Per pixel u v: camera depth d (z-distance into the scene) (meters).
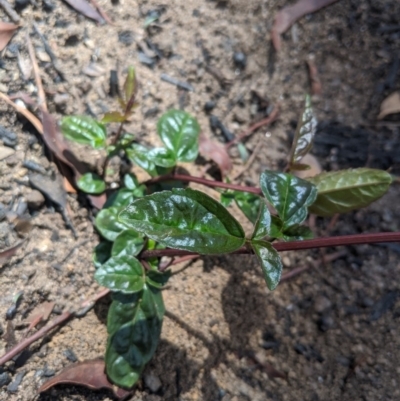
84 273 0.23
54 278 0.22
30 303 0.22
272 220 0.18
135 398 0.22
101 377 0.21
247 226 0.25
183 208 0.16
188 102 0.27
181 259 0.23
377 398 0.23
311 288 0.25
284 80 0.28
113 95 0.25
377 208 0.26
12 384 0.21
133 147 0.23
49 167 0.23
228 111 0.27
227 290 0.24
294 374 0.23
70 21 0.25
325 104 0.28
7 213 0.22
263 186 0.18
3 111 0.23
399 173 0.26
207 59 0.27
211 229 0.16
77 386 0.21
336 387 0.23
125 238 0.21
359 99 0.27
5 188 0.22
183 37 0.27
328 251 0.25
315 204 0.22
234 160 0.27
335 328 0.24
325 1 0.28
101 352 0.22
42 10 0.25
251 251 0.17
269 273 0.16
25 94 0.24
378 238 0.16
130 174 0.23
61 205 0.23
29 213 0.23
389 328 0.24
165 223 0.16
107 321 0.21
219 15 0.28
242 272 0.25
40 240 0.22
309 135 0.22
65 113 0.24
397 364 0.23
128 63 0.26
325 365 0.23
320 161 0.27
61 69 0.25
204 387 0.22
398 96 0.27
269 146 0.27
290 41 0.28
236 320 0.24
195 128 0.23
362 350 0.24
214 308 0.24
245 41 0.28
